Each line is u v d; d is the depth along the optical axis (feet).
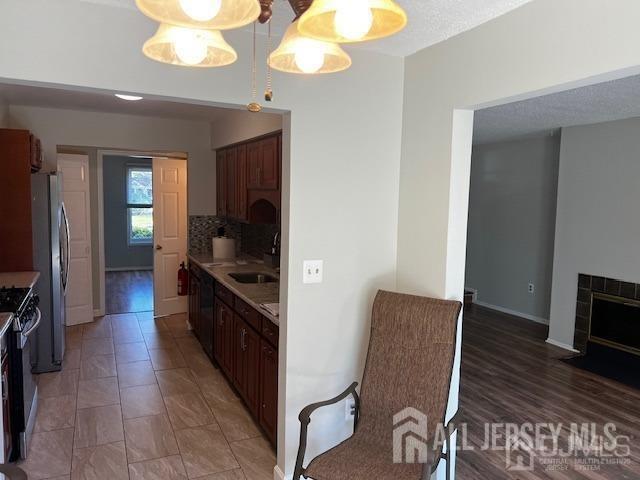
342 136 8.39
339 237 8.57
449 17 6.78
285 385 8.45
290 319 8.32
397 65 8.73
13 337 9.08
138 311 20.92
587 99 12.12
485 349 16.75
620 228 15.33
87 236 18.66
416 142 8.54
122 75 6.68
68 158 17.92
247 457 9.53
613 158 15.43
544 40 6.10
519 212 21.20
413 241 8.70
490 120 15.51
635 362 15.03
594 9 5.50
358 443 7.72
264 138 13.01
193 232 18.49
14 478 5.20
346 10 3.34
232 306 12.37
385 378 7.93
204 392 12.53
